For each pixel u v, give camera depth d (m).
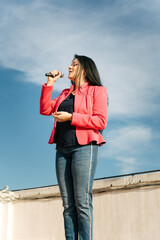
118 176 7.52
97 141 2.92
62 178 2.97
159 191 7.00
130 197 7.30
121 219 7.29
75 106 3.01
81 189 2.82
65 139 2.94
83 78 3.18
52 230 8.16
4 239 8.47
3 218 8.67
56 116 2.89
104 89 3.11
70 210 2.93
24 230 8.52
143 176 7.23
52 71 3.19
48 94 3.16
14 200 8.83
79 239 2.79
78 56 3.24
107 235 7.37
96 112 2.95
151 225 6.91
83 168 2.84
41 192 8.56
